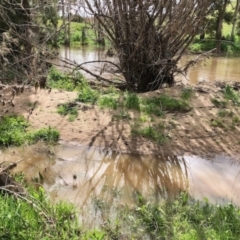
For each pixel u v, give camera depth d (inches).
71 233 149.7
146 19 357.1
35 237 139.2
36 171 215.8
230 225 158.6
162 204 179.8
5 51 304.8
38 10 459.8
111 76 478.6
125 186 203.2
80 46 837.2
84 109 302.0
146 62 384.2
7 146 246.7
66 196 188.9
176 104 306.3
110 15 365.7
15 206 153.6
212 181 209.2
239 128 275.3
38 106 306.3
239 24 1071.6
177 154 239.8
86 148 246.8
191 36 392.8
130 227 159.9
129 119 285.4
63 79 398.6
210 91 349.7
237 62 708.7
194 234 149.6
